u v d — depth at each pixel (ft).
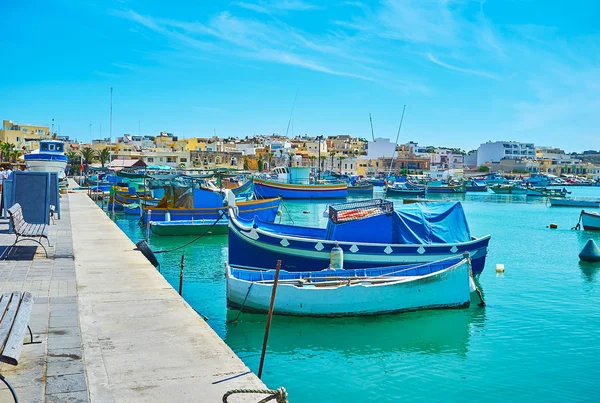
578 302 67.15
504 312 61.77
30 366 25.88
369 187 347.15
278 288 53.11
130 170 243.60
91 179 265.54
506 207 262.47
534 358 47.32
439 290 57.98
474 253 73.56
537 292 72.64
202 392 25.07
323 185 291.38
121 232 82.02
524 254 109.40
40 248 59.77
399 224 70.90
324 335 51.29
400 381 41.63
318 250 66.69
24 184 64.69
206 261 90.38
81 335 32.22
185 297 64.64
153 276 49.44
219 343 31.60
